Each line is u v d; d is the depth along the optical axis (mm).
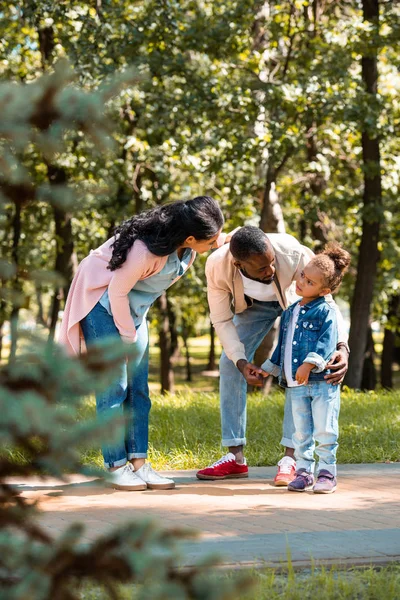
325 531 4078
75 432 1488
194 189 20531
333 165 20188
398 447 6914
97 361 1533
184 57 15555
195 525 4176
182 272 5426
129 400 5363
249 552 3570
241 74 16547
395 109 17906
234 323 5867
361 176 20719
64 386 1479
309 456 5344
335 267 5379
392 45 15875
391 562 3506
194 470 6172
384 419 8234
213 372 41031
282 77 16031
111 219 18125
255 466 6414
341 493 5227
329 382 5234
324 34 16297
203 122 16000
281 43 18031
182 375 39562
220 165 16188
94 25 14375
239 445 5805
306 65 16156
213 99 15234
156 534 1511
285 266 5391
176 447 6809
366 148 17422
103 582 1507
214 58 15805
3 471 1592
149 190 20469
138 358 1591
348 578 3230
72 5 14188
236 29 15289
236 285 5527
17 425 1400
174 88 16094
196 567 1499
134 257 5047
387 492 5258
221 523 4250
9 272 1613
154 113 15625
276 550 3619
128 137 16094
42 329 1540
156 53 14922
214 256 5527
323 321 5301
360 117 15359
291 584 3035
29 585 1441
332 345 5277
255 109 15273
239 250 5105
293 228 22828
